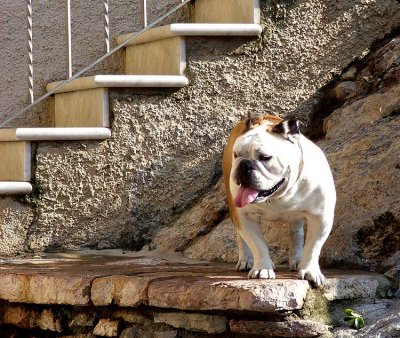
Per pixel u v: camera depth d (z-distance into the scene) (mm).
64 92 7863
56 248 7176
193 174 7402
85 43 8492
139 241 7273
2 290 6023
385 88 7305
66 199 7188
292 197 5121
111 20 8508
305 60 7660
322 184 5156
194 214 7188
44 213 7145
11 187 6965
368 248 5871
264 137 4957
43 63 8406
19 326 6074
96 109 7312
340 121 7203
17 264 6484
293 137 5039
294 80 7637
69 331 5855
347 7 7738
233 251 6430
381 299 5328
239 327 5023
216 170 7449
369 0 7789
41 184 7133
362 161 6488
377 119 6969
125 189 7277
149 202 7316
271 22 7594
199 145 7441
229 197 5539
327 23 7695
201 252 6672
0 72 8305
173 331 5316
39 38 8414
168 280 5332
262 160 4906
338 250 5930
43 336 5984
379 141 6641
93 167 7227
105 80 7145
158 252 7004
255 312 4969
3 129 7207
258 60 7570
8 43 8328
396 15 7859
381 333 4883
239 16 7648
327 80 7695
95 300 5566
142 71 7914
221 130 7492
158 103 7359
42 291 5793
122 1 8539
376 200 6074
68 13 7156
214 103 7484
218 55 7492
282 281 5020
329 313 5113
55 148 7156
